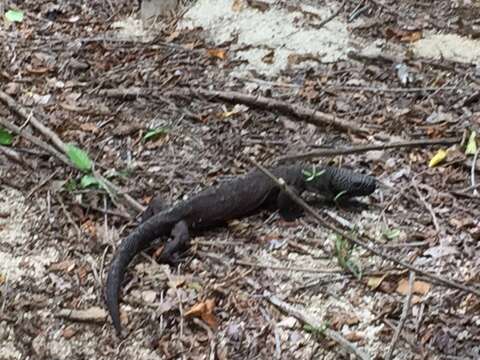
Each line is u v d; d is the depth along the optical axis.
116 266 3.33
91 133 3.80
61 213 3.54
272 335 3.27
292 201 3.54
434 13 4.38
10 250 3.45
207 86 4.00
